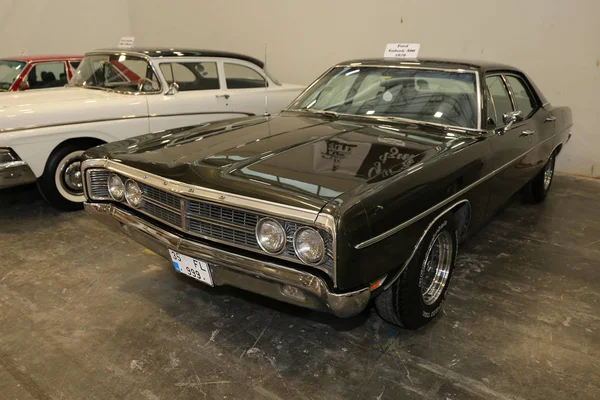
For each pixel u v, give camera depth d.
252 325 2.69
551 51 5.71
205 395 2.13
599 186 5.54
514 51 5.93
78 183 4.43
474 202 2.86
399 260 2.21
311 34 7.48
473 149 2.80
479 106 3.07
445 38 6.34
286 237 2.01
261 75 5.86
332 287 1.97
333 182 2.11
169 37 9.39
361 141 2.73
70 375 2.25
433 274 2.72
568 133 5.02
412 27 6.54
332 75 3.76
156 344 2.50
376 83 3.48
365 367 2.35
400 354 2.45
